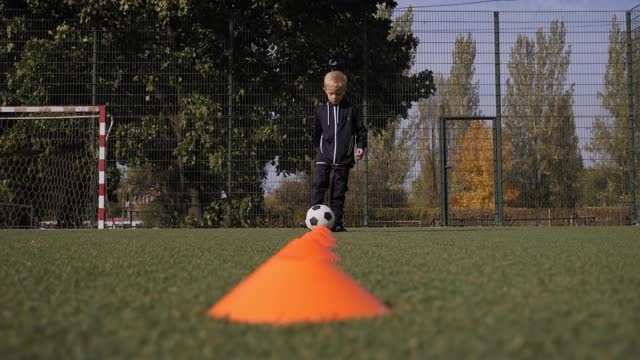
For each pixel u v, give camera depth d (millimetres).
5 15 9805
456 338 965
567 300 1398
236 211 8438
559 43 8555
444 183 8453
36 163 8867
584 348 884
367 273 1988
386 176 8438
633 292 1542
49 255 2979
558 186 8531
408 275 1928
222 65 8742
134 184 8609
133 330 1069
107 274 2062
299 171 8539
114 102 8805
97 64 8867
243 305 1173
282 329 1044
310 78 8734
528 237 4629
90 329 1088
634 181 8531
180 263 2486
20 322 1172
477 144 8547
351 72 8680
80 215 8609
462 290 1569
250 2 9062
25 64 8961
